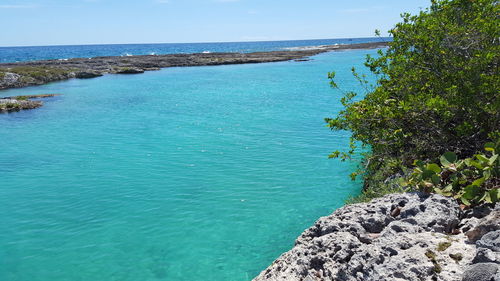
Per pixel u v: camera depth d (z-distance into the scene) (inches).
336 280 198.1
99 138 893.8
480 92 310.7
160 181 595.2
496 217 201.5
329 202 493.0
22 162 717.3
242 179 590.9
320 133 880.3
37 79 2197.3
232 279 336.5
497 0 377.7
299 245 245.8
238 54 4571.9
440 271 182.5
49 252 393.1
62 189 573.0
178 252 386.0
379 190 385.4
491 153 295.0
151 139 868.6
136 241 410.9
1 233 436.5
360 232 235.3
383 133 352.5
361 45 6565.0
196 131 935.0
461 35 351.3
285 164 658.2
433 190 278.4
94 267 363.3
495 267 162.2
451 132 341.1
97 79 2367.1
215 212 476.1
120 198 532.4
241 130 932.6
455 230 227.0
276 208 481.7
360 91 1525.6
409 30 391.9
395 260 195.9
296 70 2613.2
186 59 3666.3
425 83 363.6
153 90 1769.2
